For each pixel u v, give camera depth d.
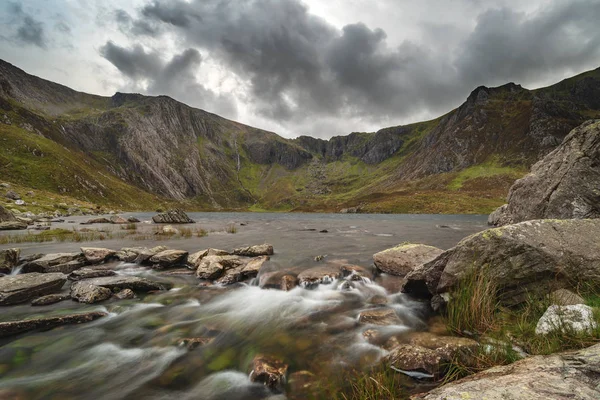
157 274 15.77
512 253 8.26
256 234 36.97
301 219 91.94
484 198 177.50
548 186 24.38
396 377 5.63
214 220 78.62
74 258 17.56
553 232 8.35
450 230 43.75
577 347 4.91
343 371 6.21
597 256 7.63
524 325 6.57
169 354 7.51
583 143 21.89
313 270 14.80
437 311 9.41
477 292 7.74
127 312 10.54
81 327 9.22
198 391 5.99
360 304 10.67
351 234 37.38
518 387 3.50
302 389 5.70
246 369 6.70
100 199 162.50
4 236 29.94
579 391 3.24
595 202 18.94
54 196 109.06
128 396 5.89
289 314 9.92
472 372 5.22
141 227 44.25
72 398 5.85
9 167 136.25
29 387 6.21
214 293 12.68
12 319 9.81
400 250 15.09
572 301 6.91
